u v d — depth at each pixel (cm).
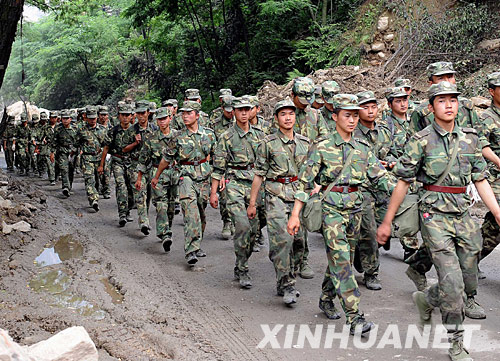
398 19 1600
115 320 597
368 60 1619
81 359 380
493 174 637
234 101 687
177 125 1037
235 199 685
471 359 460
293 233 530
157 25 2472
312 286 682
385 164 700
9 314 605
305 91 658
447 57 1470
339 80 1370
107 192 1368
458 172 473
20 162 1875
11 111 3322
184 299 658
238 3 2206
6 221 1004
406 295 630
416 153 478
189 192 770
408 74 1485
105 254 862
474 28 1473
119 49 3866
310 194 530
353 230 541
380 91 1316
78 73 4231
